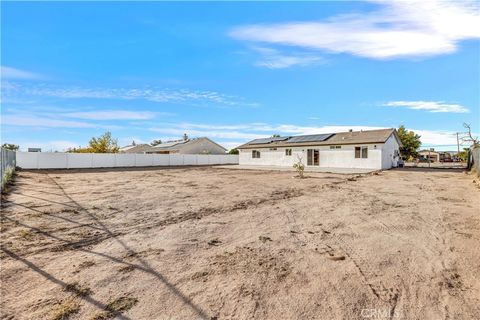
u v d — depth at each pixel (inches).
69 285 127.6
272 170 963.3
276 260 157.9
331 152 1061.1
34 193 414.9
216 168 1122.0
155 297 117.3
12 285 127.4
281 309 108.3
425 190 435.5
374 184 521.7
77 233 210.1
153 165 1321.4
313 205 319.0
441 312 106.0
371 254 166.1
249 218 257.8
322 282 130.7
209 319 101.9
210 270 144.5
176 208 303.6
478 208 294.7
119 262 155.0
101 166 1156.5
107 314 104.3
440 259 157.3
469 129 1202.0
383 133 1021.2
